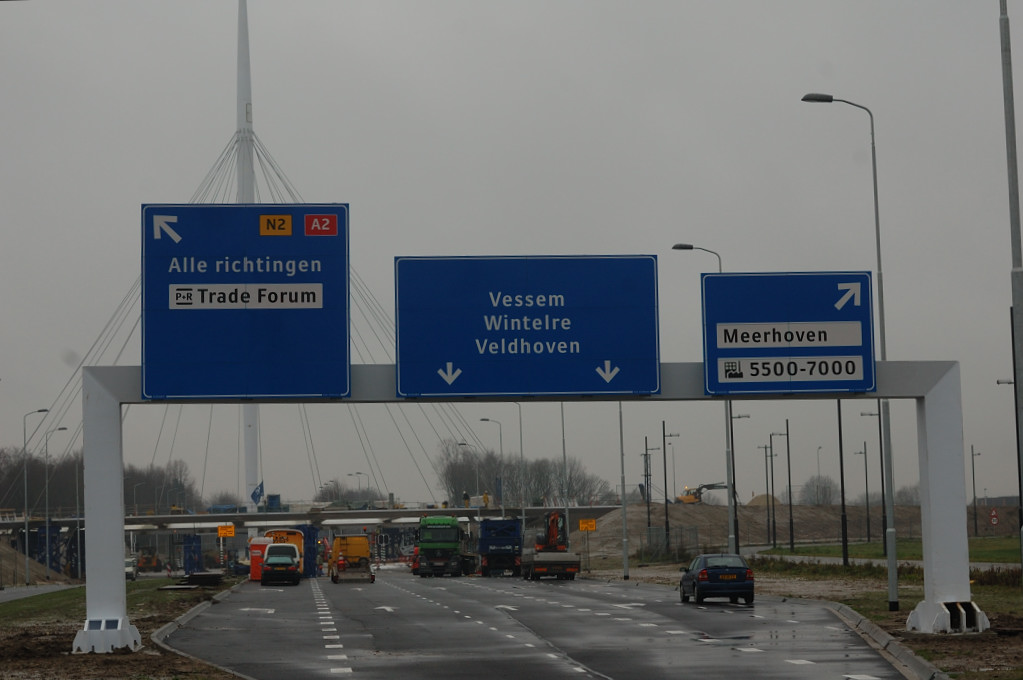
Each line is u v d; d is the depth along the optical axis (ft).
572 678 73.00
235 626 126.52
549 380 97.81
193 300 95.66
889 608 119.85
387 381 97.25
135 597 185.88
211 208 96.48
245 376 95.25
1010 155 84.38
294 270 96.37
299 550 317.83
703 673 74.49
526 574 280.72
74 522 522.06
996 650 81.87
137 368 95.09
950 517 99.55
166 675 76.18
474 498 561.02
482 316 97.91
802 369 100.68
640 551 370.73
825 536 602.85
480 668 79.82
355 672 78.54
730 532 191.93
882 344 114.11
